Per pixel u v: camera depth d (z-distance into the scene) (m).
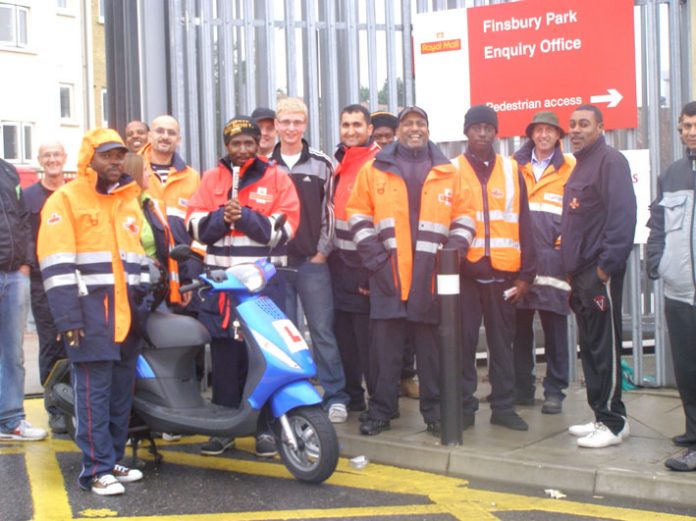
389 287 6.32
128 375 5.75
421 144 6.42
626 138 8.02
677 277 5.63
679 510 5.13
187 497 5.46
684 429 6.46
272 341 5.58
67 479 5.88
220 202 6.18
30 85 27.05
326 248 7.04
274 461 6.26
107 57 9.88
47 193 7.32
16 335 6.88
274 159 6.98
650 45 7.95
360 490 5.58
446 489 5.58
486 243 6.50
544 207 7.29
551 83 8.07
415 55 8.38
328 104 8.45
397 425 6.79
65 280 5.38
